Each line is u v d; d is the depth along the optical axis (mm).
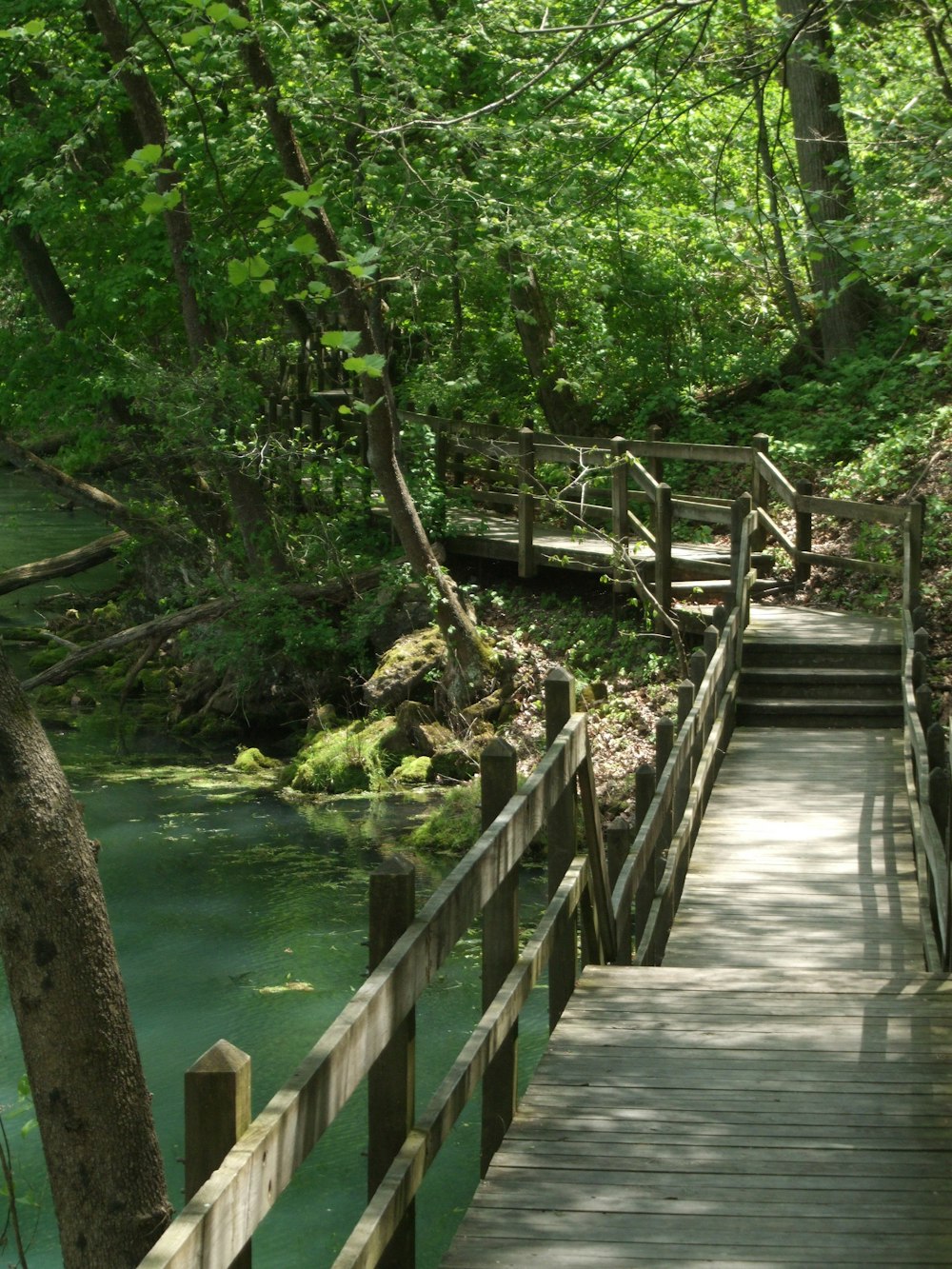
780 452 20750
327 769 17172
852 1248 4203
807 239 13680
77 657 19969
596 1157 4812
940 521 17984
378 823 15750
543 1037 10391
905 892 9391
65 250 21266
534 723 17016
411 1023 3969
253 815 16188
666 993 6477
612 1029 6000
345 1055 3289
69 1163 5168
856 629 15516
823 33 18766
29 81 20516
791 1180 4641
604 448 18484
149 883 13852
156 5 16797
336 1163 8914
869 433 21109
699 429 23156
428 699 18328
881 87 18812
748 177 24266
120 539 25125
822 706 14352
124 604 25141
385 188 18188
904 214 12992
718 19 19250
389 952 3750
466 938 13008
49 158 19828
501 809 5355
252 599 19297
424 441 20172
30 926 5145
